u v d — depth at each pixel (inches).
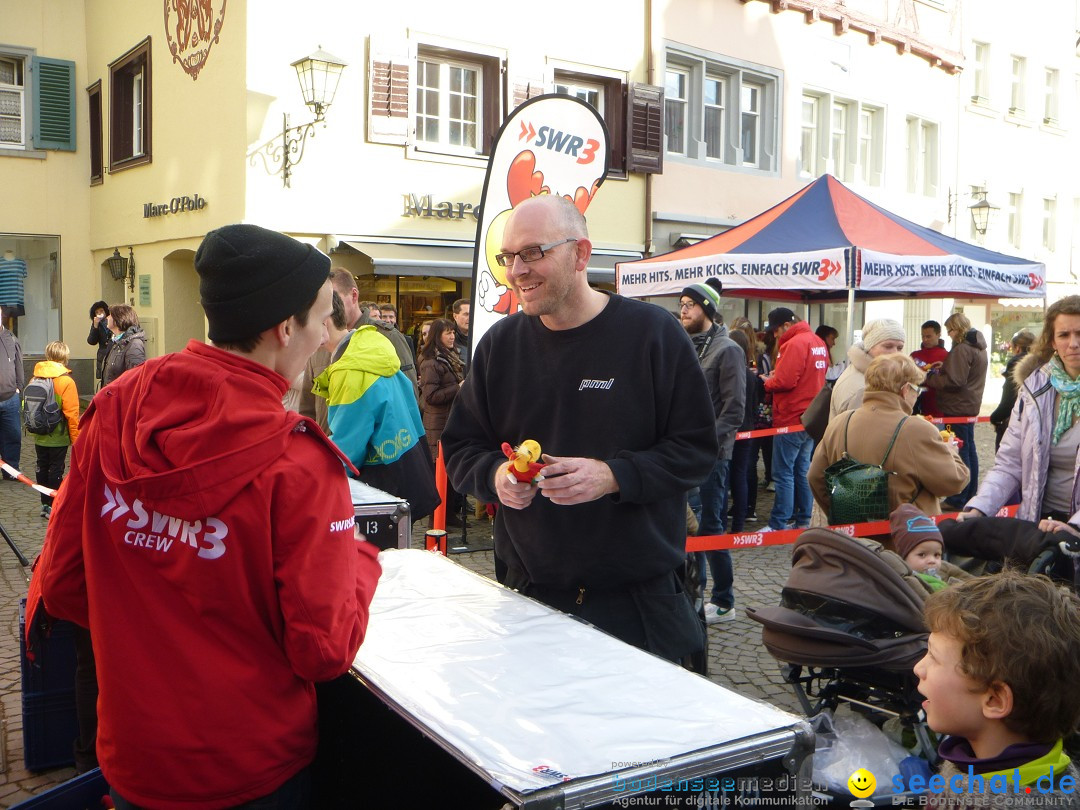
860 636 112.8
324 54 404.2
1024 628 64.7
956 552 146.0
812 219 350.0
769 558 278.8
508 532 99.3
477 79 482.6
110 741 63.3
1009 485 145.6
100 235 558.6
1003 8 797.2
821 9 628.4
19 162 546.6
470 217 473.7
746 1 584.4
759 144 617.3
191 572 59.6
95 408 64.7
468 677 70.9
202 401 60.2
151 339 505.7
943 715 69.2
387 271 426.6
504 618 85.0
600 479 85.0
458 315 337.7
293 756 64.1
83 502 65.3
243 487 58.5
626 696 67.9
